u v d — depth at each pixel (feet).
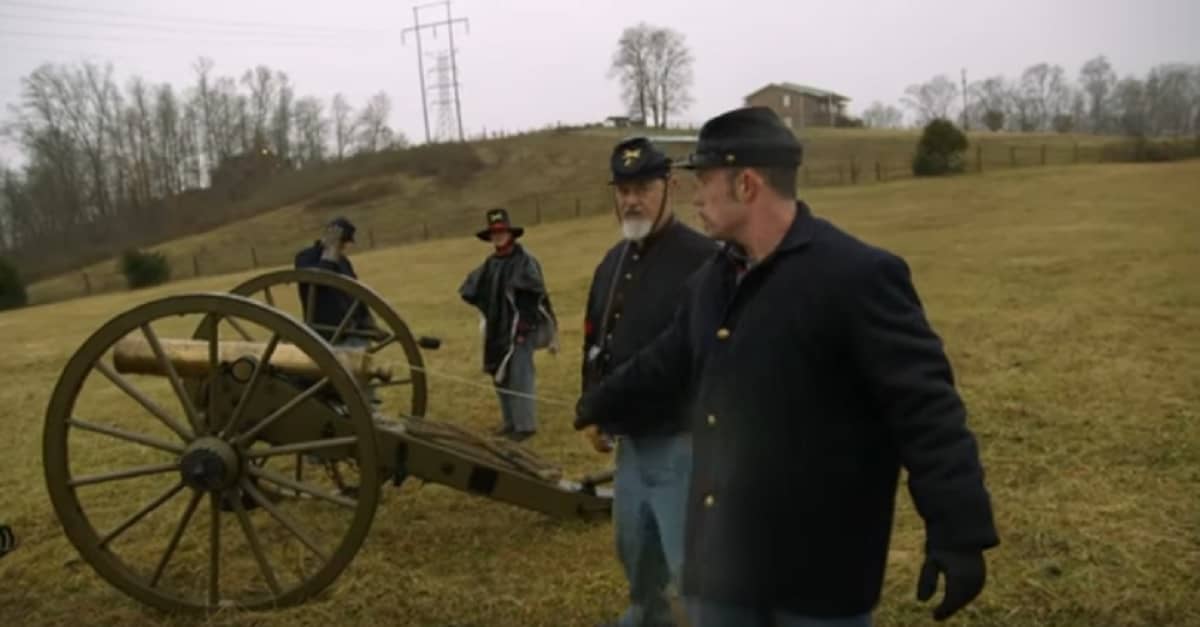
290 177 214.90
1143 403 21.21
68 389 12.62
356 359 15.07
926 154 124.16
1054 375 24.48
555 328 22.00
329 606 12.98
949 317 34.22
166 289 90.53
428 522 16.40
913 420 5.91
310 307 18.98
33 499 19.07
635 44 248.32
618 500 10.20
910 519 15.28
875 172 134.00
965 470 5.77
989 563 13.26
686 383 8.55
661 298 10.08
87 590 14.28
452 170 185.16
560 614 12.60
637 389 8.75
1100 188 85.87
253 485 13.20
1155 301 34.37
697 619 6.85
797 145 6.70
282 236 156.35
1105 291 37.47
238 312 12.60
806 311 6.22
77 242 190.19
